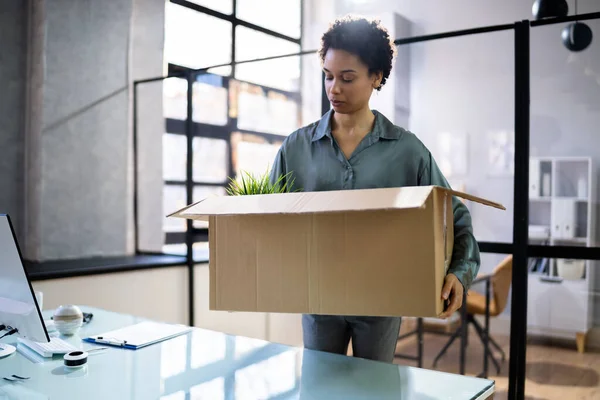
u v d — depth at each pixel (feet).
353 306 3.49
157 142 12.53
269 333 13.57
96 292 10.03
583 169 10.64
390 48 4.48
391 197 3.18
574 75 10.66
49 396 3.33
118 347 4.51
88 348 4.46
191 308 11.84
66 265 10.20
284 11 17.83
